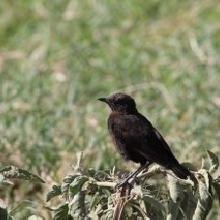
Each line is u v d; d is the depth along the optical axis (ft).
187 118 68.08
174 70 78.54
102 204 39.34
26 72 79.66
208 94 73.15
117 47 85.30
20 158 58.65
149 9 93.04
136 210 39.14
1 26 95.91
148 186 40.60
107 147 58.85
